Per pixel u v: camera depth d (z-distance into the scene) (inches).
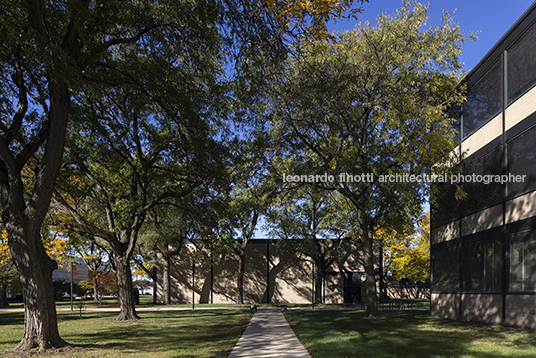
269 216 1202.6
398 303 1193.4
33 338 404.2
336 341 447.2
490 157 648.4
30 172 717.9
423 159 652.7
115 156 624.4
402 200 714.8
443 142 640.4
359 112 689.0
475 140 702.5
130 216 765.3
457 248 738.8
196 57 505.4
